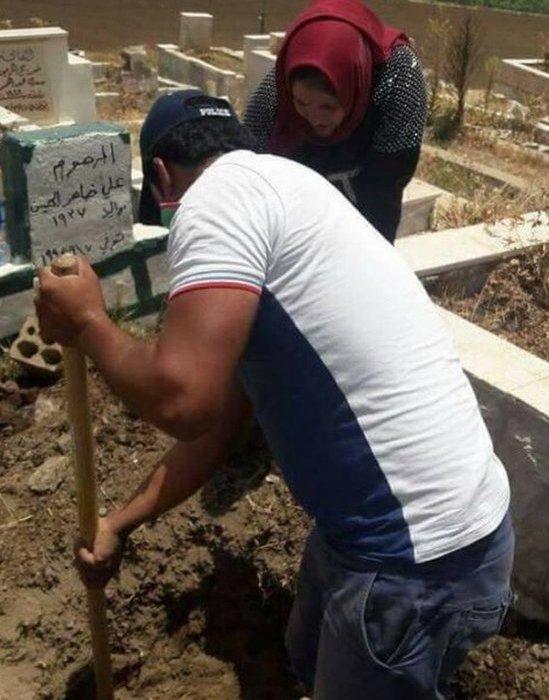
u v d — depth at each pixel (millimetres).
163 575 2895
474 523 1791
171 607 2895
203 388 1628
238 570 2893
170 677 2842
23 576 2904
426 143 9828
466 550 1795
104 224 3738
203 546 2936
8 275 3562
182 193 1870
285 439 1824
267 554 2875
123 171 3725
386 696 1902
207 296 1632
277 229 1692
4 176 3592
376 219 2922
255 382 1807
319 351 1725
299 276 1703
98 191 3682
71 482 3107
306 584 2092
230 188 1692
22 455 3252
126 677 2807
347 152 2818
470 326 3004
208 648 2898
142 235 3850
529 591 2736
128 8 18359
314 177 1803
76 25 16562
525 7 22797
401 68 2744
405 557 1771
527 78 12078
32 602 2844
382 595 1805
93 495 2201
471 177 8508
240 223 1661
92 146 3607
